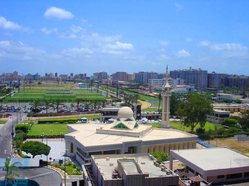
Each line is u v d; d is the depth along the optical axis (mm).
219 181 64250
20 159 94125
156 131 130500
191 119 163500
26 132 153875
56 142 138875
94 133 122938
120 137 114312
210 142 143625
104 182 54031
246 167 65688
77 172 92938
